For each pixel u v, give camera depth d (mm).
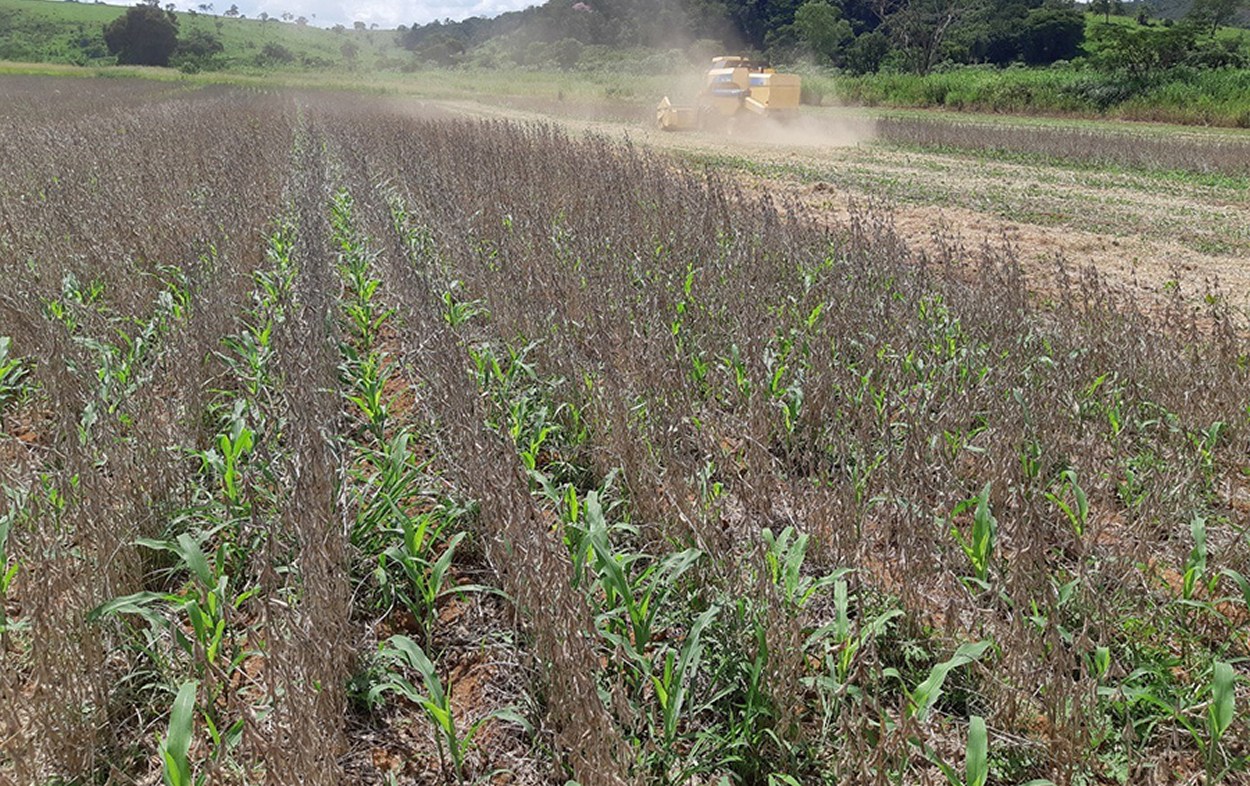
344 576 3568
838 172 16266
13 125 17969
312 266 7137
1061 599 3324
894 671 3053
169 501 4316
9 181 11391
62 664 3129
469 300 7340
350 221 9852
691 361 5668
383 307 7719
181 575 4074
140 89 38375
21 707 3070
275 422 4785
